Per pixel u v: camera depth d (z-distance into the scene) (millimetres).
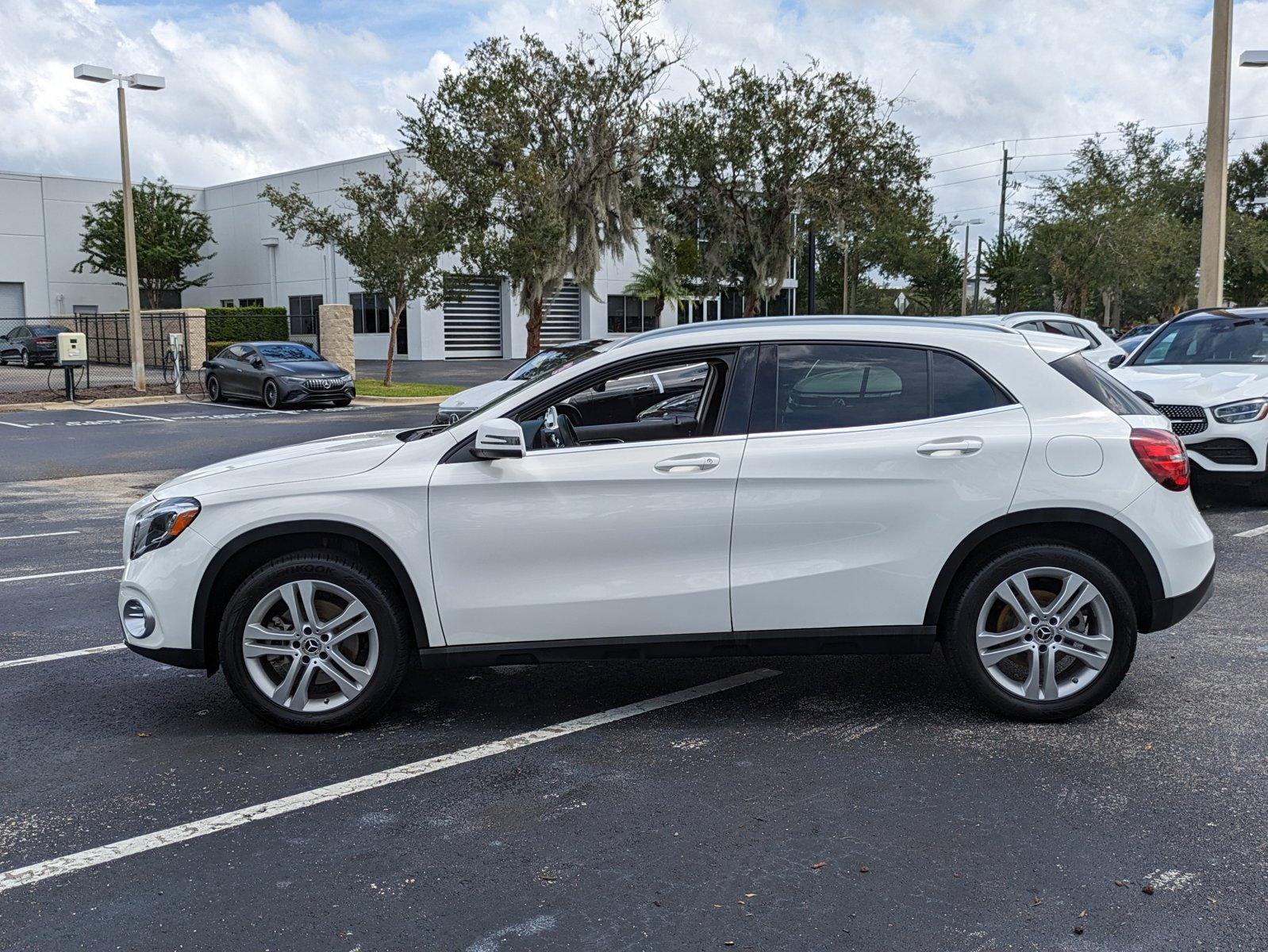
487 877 3379
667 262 28562
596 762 4312
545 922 3113
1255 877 3305
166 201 47938
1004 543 4547
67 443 17109
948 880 3316
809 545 4480
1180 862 3404
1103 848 3508
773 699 5059
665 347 4629
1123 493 4414
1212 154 15859
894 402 4559
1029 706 4586
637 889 3291
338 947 2994
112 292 51125
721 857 3492
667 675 5457
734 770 4203
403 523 4473
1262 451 9148
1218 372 9758
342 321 30281
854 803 3885
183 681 5469
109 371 37406
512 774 4211
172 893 3303
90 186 49969
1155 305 49375
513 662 4566
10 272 47906
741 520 4457
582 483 4457
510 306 45531
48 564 8336
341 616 4578
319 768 4293
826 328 4637
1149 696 4988
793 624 4523
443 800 3967
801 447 4465
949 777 4094
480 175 25172
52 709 5055
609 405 5980
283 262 49219
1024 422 4488
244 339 42375
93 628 6484
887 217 27219
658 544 4484
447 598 4516
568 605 4500
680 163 26719
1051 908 3145
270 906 3221
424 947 2990
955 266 56812
